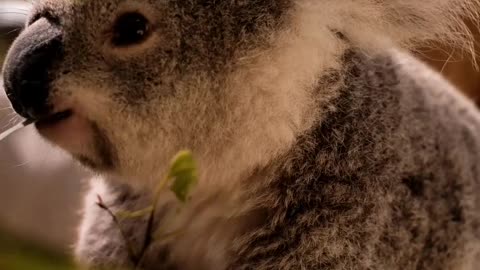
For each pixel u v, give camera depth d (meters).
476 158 0.62
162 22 0.52
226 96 0.54
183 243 0.59
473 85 0.78
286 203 0.55
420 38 0.56
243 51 0.53
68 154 0.56
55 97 0.51
